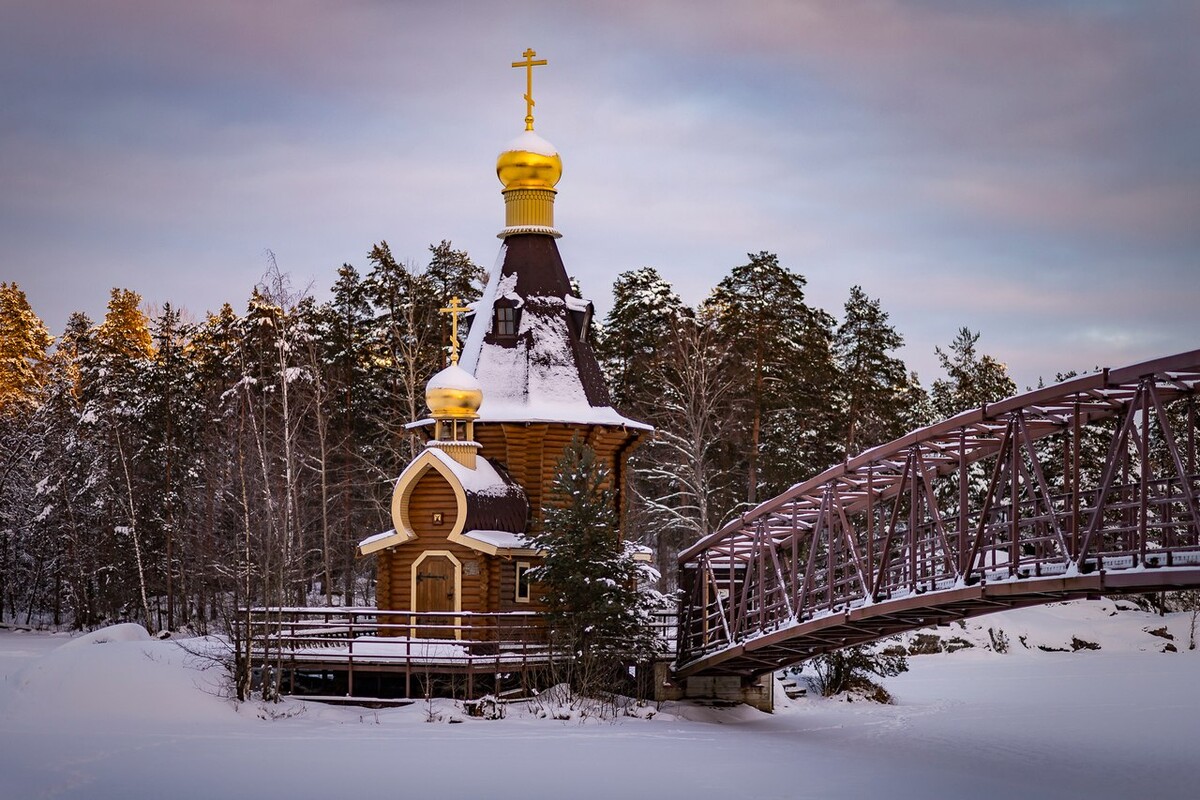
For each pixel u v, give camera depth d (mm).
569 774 33094
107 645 44688
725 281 72125
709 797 31266
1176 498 27203
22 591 93875
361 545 46594
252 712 40312
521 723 40000
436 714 40219
